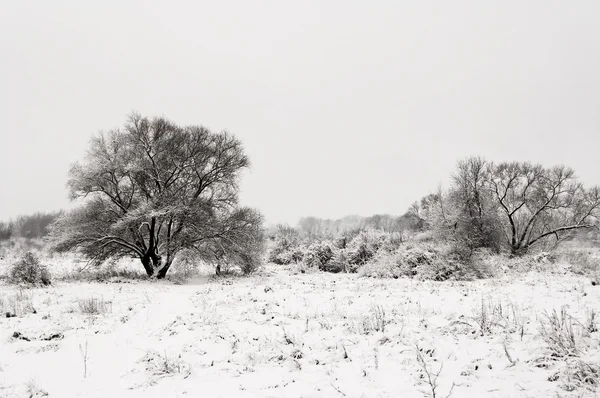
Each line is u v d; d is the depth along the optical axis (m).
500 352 6.21
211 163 23.42
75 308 11.16
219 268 23.73
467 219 23.55
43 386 5.76
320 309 10.80
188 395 5.32
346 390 5.23
